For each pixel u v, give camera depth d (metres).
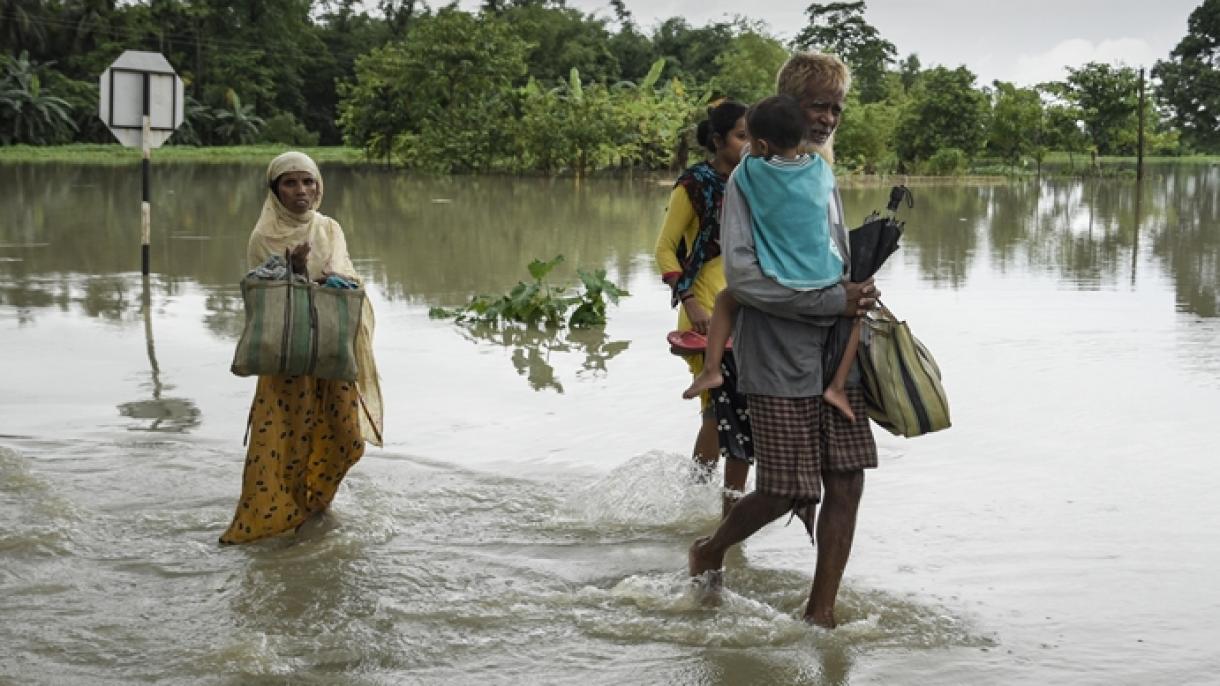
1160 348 7.83
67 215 18.31
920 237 16.53
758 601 3.83
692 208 4.60
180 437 5.64
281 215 4.56
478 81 41.28
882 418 3.71
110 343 7.93
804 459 3.60
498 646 3.46
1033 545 4.25
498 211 21.00
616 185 31.36
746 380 3.64
